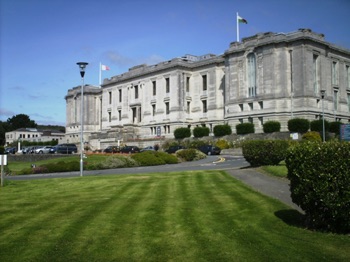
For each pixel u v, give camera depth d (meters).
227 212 13.88
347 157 10.37
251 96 80.06
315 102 74.44
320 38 77.56
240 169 29.33
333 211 10.47
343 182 10.31
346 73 89.44
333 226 10.87
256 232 11.12
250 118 79.06
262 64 77.56
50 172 39.25
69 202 17.03
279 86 75.38
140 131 106.50
